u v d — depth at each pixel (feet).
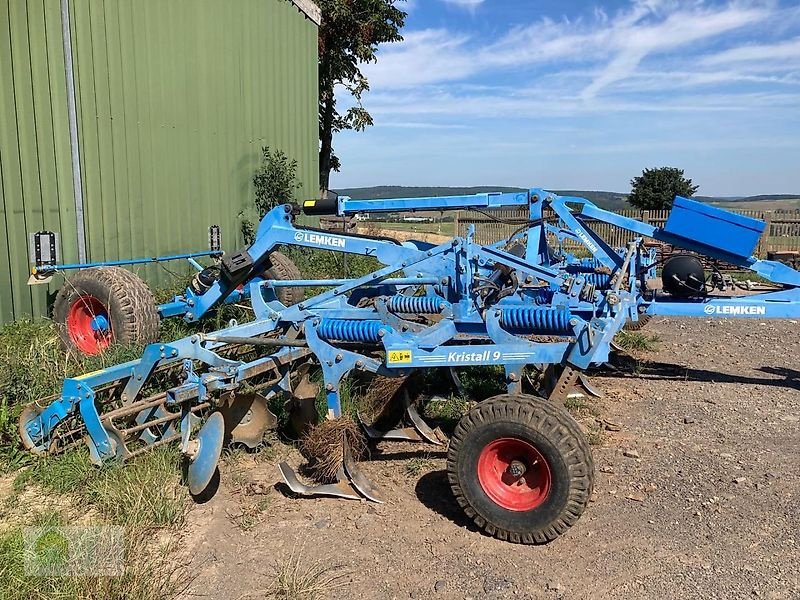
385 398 18.45
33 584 10.95
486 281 16.53
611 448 17.87
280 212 20.42
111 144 28.96
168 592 11.27
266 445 17.39
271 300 20.24
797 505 14.52
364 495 14.74
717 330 32.99
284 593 11.32
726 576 11.85
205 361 16.40
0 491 14.83
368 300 21.33
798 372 25.26
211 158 35.47
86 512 13.89
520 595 11.36
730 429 19.29
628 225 21.67
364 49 73.31
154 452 15.57
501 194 22.03
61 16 26.43
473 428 12.93
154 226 31.55
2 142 24.44
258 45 39.42
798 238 62.75
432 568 12.13
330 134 77.71
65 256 27.02
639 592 11.42
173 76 32.40
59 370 19.70
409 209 21.07
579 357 13.56
